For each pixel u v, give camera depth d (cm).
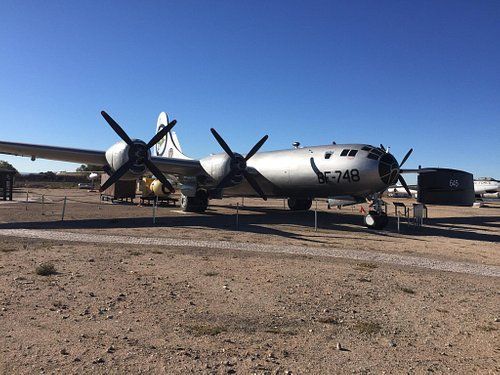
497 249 1340
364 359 463
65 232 1385
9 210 2228
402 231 1786
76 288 707
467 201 2491
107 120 1742
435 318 619
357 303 688
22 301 620
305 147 2128
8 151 1780
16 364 414
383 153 1786
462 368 445
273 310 635
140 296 679
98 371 406
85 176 10294
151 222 1803
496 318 623
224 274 865
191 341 498
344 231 1709
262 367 432
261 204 3669
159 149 3481
